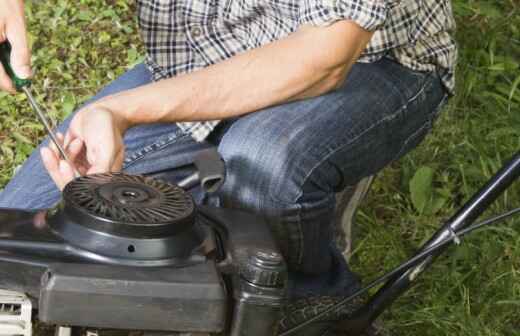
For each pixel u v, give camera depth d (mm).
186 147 2270
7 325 1500
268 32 2213
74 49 3336
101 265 1515
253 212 2021
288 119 2051
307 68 1960
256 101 1969
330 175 2068
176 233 1570
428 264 2172
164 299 1499
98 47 3375
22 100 3094
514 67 3480
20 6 1937
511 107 3391
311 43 1949
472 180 3135
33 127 3033
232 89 1945
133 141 2281
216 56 2273
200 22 2270
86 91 3213
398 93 2184
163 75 2338
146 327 1506
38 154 2324
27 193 2264
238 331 1573
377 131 2139
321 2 1927
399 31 2176
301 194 2010
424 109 2258
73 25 3459
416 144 2330
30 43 3330
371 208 3006
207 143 2277
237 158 2020
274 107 2080
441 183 3135
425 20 2221
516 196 3016
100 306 1480
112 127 1802
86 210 1551
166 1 2270
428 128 2332
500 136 3254
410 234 2941
